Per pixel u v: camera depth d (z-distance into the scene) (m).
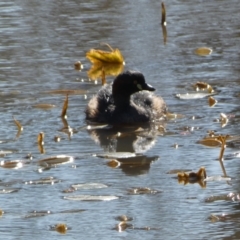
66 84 26.66
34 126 22.64
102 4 38.91
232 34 32.50
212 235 14.75
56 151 20.39
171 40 31.97
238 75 26.88
